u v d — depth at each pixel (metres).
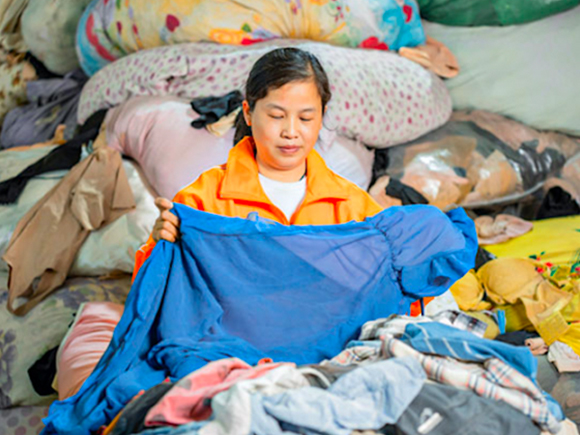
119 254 2.71
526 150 3.35
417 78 3.33
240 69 3.00
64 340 2.41
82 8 3.93
